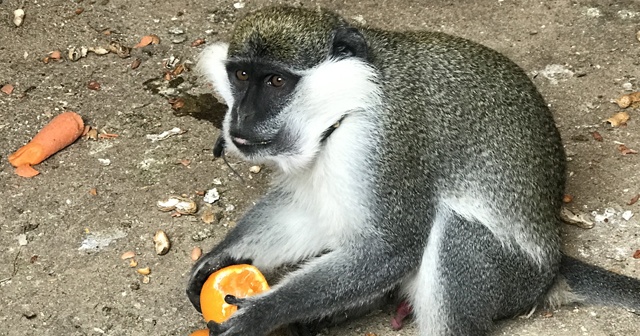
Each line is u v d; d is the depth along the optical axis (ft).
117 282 4.91
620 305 4.74
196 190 5.30
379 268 4.56
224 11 6.32
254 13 4.57
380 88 4.51
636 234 5.05
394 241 4.55
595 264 4.94
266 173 5.37
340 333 4.75
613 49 5.98
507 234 4.61
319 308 4.55
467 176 4.59
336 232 4.60
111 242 5.08
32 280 4.92
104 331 4.75
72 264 4.99
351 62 4.45
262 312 4.50
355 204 4.52
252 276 4.60
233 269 4.60
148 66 5.97
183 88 5.83
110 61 6.00
